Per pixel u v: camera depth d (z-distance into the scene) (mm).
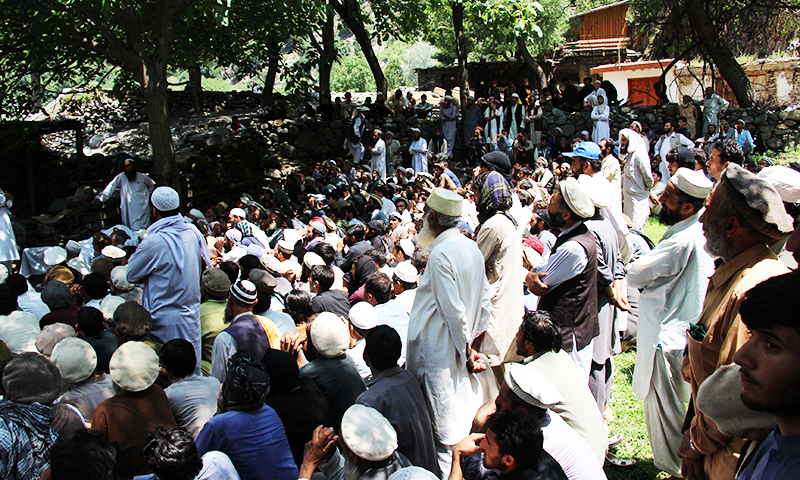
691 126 19469
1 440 3014
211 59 15656
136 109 22188
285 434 3355
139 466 3350
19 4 10773
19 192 16625
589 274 4102
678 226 3965
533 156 19109
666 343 3840
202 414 3688
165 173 12242
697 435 2742
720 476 2650
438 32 24188
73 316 5086
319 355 3945
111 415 3344
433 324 3670
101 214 12641
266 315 4734
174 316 4898
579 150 5680
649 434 4125
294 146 20219
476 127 20234
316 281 5387
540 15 25078
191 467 2699
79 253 8906
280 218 11039
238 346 4168
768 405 1809
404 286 5453
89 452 2646
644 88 29516
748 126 18734
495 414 2705
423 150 19000
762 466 1938
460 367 3689
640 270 3932
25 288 5703
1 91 12664
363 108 21359
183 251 4926
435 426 3688
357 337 4527
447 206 3797
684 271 3828
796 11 21469
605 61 31797
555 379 3455
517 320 4289
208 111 23906
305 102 19953
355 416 3062
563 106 21344
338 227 10828
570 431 3092
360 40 21875
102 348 4266
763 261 2736
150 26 11867
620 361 5938
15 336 4441
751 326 1826
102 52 11906
